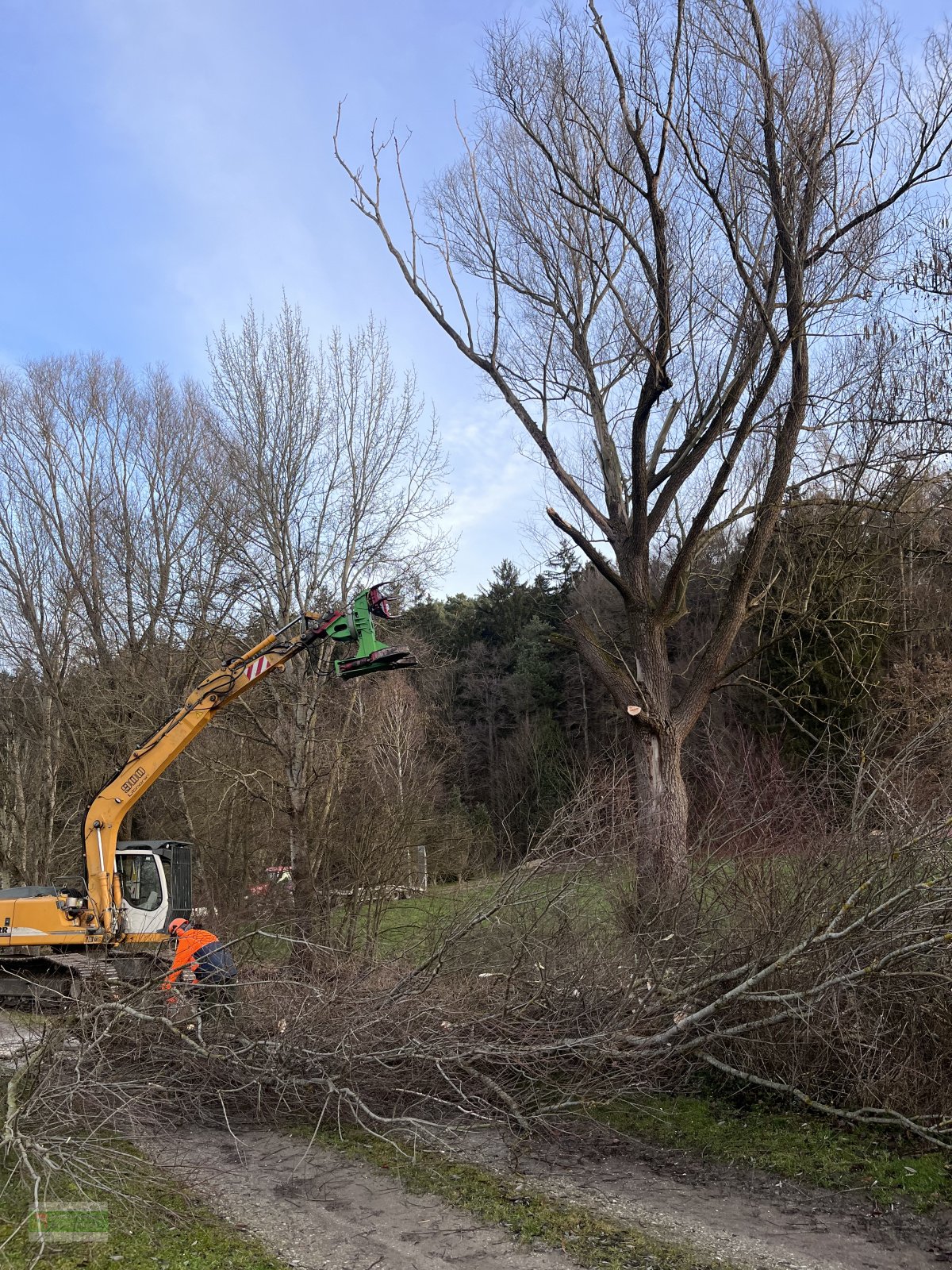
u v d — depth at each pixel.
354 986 7.00
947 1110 5.74
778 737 16.03
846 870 6.56
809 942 5.82
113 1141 6.07
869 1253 4.53
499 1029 6.70
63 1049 6.20
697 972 6.95
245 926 11.05
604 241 12.45
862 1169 5.46
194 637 17.67
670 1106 6.72
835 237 10.94
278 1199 5.35
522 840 10.05
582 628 11.94
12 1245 4.58
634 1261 4.50
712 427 11.62
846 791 7.72
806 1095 6.13
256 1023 6.80
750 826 7.76
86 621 24.03
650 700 11.45
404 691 28.89
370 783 14.50
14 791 24.67
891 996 6.12
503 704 41.41
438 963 7.04
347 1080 6.28
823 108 10.99
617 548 12.45
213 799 17.92
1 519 24.31
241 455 14.63
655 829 8.11
